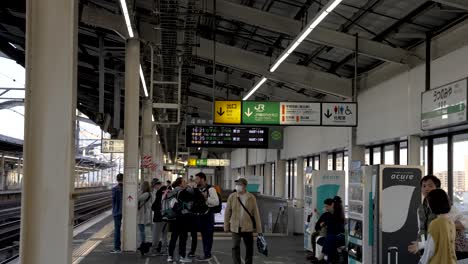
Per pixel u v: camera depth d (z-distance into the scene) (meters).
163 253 11.66
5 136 25.62
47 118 5.41
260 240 9.08
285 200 16.08
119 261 10.59
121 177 12.09
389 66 13.35
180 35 12.93
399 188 8.10
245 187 9.07
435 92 10.63
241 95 23.02
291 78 15.30
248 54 15.28
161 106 14.82
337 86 15.40
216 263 10.45
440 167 11.45
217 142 18.45
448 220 5.18
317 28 12.31
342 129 16.75
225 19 14.07
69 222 5.47
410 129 11.96
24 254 5.36
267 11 13.20
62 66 5.45
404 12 10.92
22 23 16.08
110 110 29.70
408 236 8.06
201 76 21.25
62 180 5.41
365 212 8.33
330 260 9.98
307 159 23.11
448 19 10.58
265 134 18.59
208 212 10.88
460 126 10.02
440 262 5.12
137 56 13.07
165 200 10.60
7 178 33.50
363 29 12.52
